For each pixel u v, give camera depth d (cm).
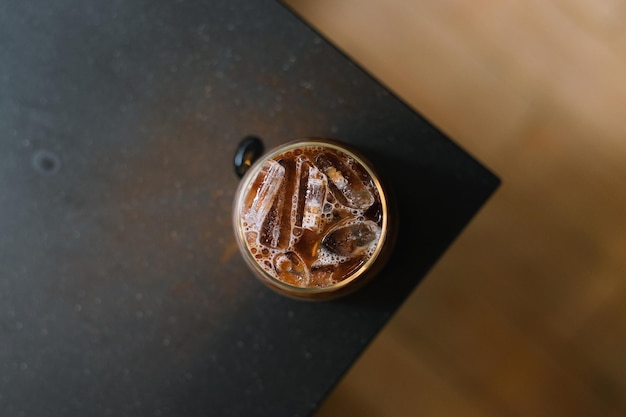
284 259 37
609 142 59
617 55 59
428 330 60
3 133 44
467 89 60
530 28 60
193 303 43
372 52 61
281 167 38
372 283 43
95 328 44
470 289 60
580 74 60
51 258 44
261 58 43
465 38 60
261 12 43
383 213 37
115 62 44
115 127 44
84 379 44
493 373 60
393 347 61
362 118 43
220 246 43
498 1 60
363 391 61
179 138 43
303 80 43
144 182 43
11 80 44
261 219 38
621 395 59
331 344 43
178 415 43
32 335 44
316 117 43
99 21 44
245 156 43
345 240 38
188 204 43
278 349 43
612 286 59
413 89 61
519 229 60
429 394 60
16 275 44
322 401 43
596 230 59
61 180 44
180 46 43
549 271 60
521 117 60
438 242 42
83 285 44
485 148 60
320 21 62
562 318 59
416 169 42
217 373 43
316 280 37
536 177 60
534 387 59
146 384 43
